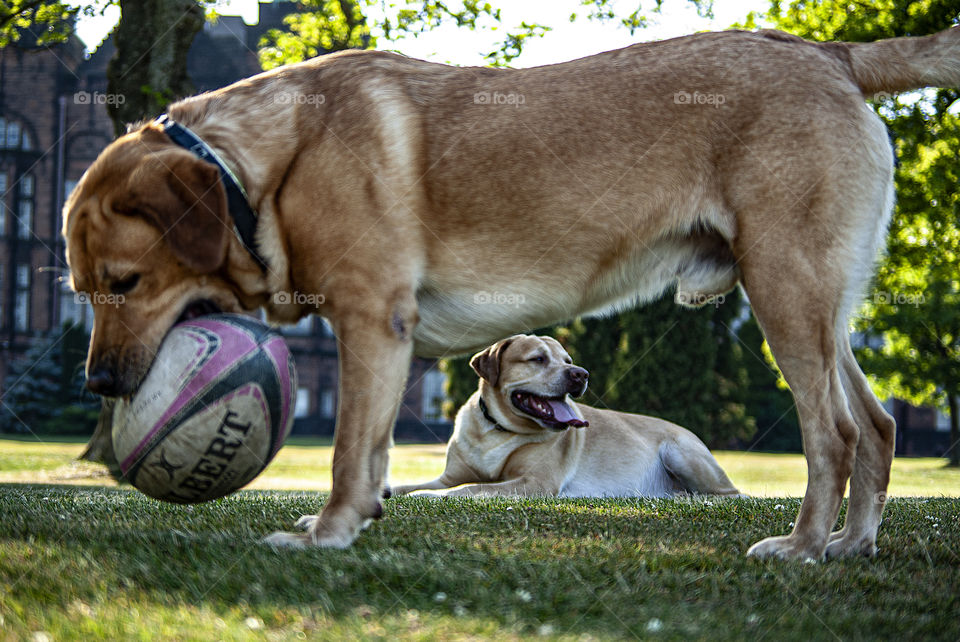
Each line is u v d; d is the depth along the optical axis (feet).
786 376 9.54
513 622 6.52
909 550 10.14
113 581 7.29
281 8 113.60
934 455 106.73
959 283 64.34
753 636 6.39
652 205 9.82
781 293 9.45
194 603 6.88
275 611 6.66
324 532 9.04
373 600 7.07
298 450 71.77
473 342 10.35
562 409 18.66
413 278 9.60
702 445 21.71
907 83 10.12
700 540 10.48
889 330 66.69
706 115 9.73
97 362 9.14
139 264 9.25
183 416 8.59
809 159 9.47
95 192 9.48
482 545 9.39
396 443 102.89
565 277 10.04
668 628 6.48
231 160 9.64
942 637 6.55
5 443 67.56
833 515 9.43
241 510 12.25
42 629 5.98
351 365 9.36
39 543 8.52
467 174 9.72
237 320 9.15
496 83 10.18
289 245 9.68
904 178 35.55
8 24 32.42
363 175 9.46
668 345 55.62
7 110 111.45
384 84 10.00
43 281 111.04
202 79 112.57
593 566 8.43
